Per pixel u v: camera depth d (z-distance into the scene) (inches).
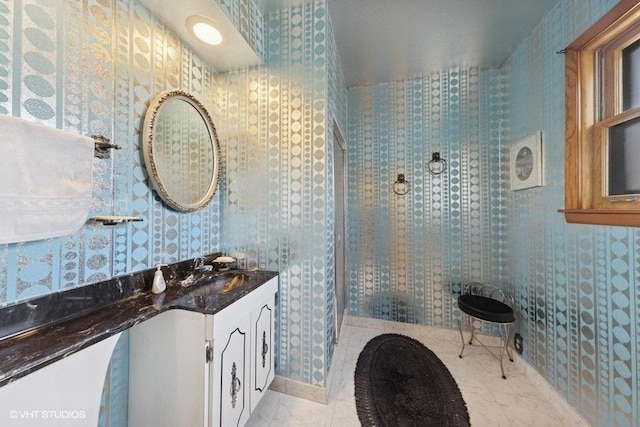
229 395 41.8
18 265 29.0
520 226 72.0
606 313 44.5
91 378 29.4
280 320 60.8
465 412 53.9
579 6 50.9
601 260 45.5
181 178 52.9
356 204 97.3
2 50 28.0
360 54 77.8
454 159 86.7
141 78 44.7
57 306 32.5
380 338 86.4
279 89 61.1
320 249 58.2
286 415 53.2
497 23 64.6
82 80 35.5
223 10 46.3
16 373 22.4
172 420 39.3
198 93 58.8
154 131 46.1
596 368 46.3
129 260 42.7
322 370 57.4
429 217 89.4
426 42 72.0
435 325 88.4
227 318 40.9
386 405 55.9
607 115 47.4
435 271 88.7
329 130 61.9
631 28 42.9
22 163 26.7
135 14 43.6
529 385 62.6
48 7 31.8
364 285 96.4
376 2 58.1
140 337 41.3
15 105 28.8
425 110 89.8
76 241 34.8
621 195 44.7
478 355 75.7
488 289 82.6
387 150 94.1
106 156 38.3
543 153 61.8
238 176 64.7
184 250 54.9
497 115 82.6
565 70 53.4
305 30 58.9
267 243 62.4
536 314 64.0
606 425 44.0
